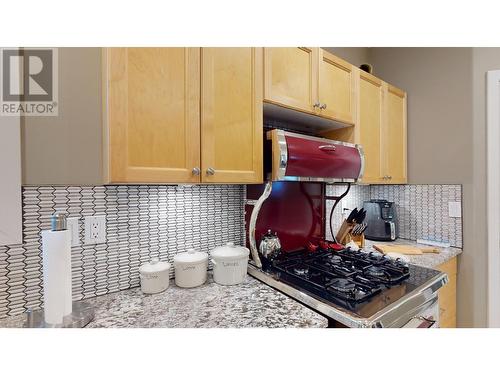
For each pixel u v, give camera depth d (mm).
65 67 889
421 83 2039
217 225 1331
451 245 1879
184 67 922
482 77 1774
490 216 1745
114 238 1017
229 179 1026
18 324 769
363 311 850
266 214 1440
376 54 2299
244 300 949
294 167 1148
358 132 1630
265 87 1146
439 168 1955
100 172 959
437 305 1142
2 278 802
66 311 771
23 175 838
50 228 875
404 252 1658
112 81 777
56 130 883
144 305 904
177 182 894
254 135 1110
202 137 956
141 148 827
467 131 1833
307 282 1073
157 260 1068
